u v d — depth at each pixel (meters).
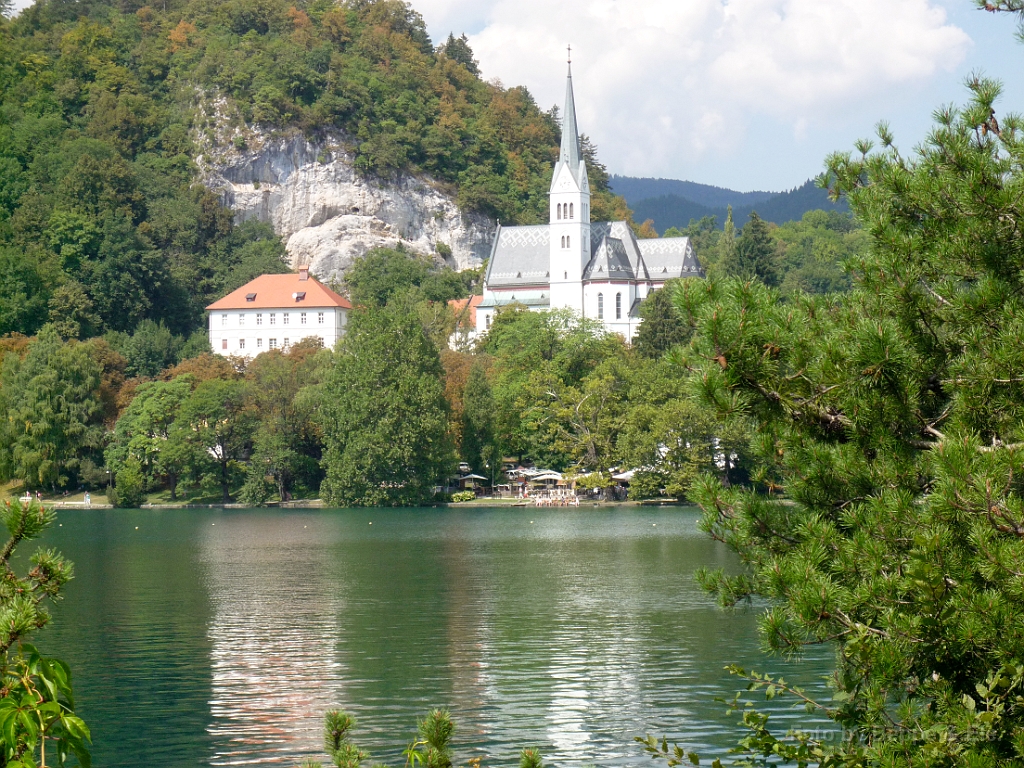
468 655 43.72
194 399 146.00
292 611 54.78
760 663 41.28
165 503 145.50
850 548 17.73
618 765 30.23
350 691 38.25
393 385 136.12
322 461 140.62
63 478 142.38
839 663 20.25
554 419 147.38
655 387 138.38
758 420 19.48
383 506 137.50
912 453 19.08
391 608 55.47
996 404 17.84
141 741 32.78
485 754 31.47
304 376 149.50
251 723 34.56
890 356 17.97
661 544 87.75
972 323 18.38
